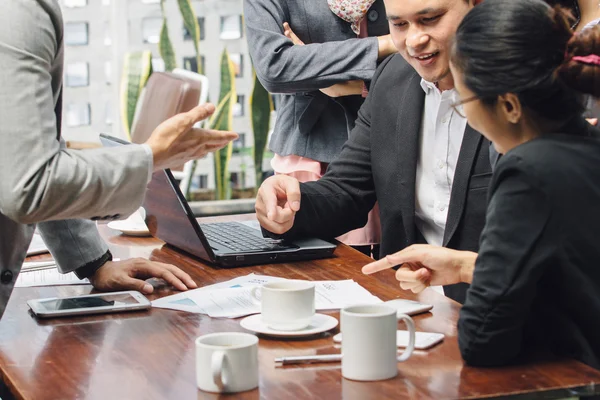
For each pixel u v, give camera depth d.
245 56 4.77
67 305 1.73
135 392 1.29
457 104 1.45
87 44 4.58
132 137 3.80
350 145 2.35
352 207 2.30
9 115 1.49
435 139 2.15
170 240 2.27
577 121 1.46
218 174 4.76
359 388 1.29
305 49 2.58
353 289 1.84
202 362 1.29
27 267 2.12
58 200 1.52
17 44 1.49
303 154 2.68
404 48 2.02
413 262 1.69
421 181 2.20
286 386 1.30
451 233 2.07
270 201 2.12
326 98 2.64
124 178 1.58
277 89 2.62
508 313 1.33
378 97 2.28
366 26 2.70
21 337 1.57
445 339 1.51
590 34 1.36
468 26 1.42
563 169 1.33
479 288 1.36
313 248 2.13
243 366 1.28
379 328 1.30
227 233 2.33
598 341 1.39
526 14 1.37
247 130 4.85
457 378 1.32
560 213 1.32
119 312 1.71
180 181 3.69
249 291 1.83
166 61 4.62
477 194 2.04
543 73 1.36
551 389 1.28
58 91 1.66
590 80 1.35
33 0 1.52
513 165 1.35
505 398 1.26
